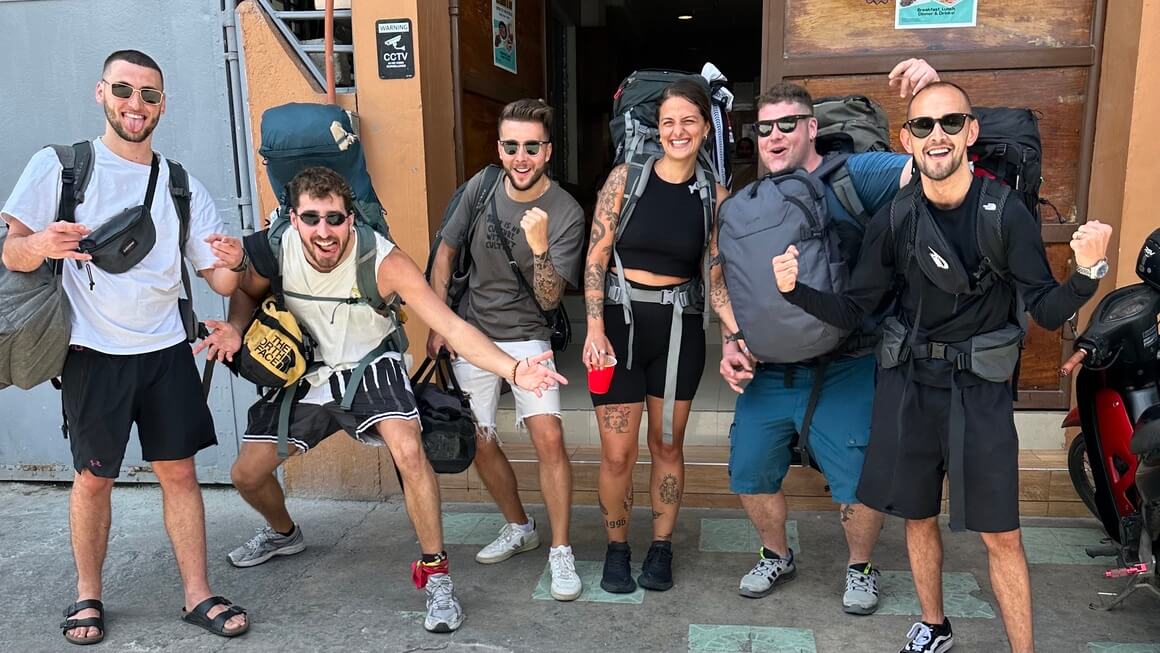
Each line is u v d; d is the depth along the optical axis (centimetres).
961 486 220
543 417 289
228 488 405
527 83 492
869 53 362
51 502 391
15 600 297
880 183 252
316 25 393
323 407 285
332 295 273
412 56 351
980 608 275
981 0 351
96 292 251
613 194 270
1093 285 188
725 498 363
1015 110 229
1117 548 295
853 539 278
